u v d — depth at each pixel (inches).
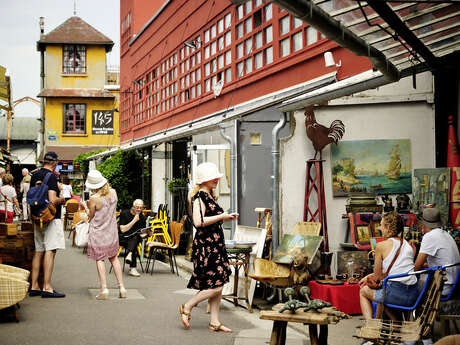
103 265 351.6
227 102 605.0
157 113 877.8
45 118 1583.4
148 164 767.7
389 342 183.5
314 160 355.6
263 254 362.6
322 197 352.8
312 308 203.5
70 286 396.5
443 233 241.4
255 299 365.4
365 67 388.8
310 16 192.4
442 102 342.6
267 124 437.4
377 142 355.6
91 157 1024.2
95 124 1540.4
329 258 337.7
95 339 249.8
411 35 244.8
